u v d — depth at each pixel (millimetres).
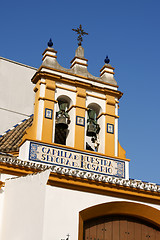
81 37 21047
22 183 15375
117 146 19438
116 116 19938
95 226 15828
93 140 19672
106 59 20938
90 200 15555
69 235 14562
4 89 26797
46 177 14469
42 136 18234
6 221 15586
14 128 22672
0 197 16125
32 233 13938
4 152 19719
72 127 18875
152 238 16562
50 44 20031
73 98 19406
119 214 16359
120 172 18688
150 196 16562
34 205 14312
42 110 18703
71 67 20594
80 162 18172
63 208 14898
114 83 20500
